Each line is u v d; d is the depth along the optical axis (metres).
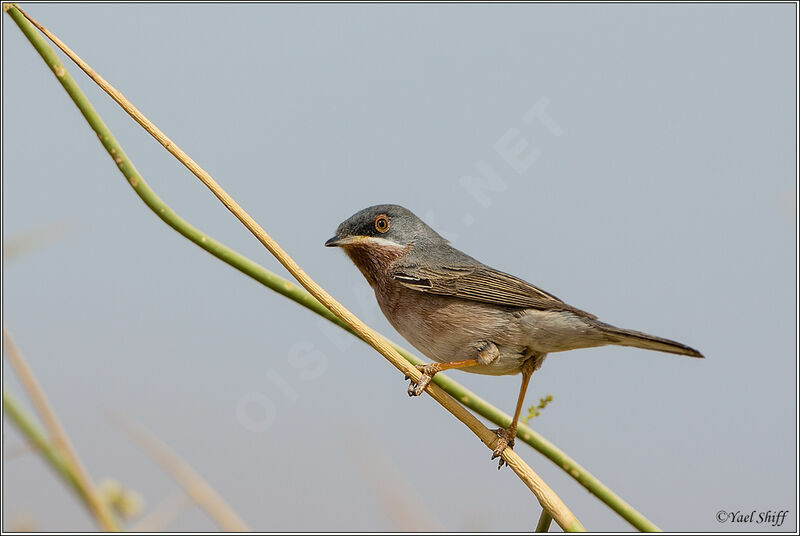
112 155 7.54
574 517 7.16
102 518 6.84
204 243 7.75
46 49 7.21
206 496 7.19
